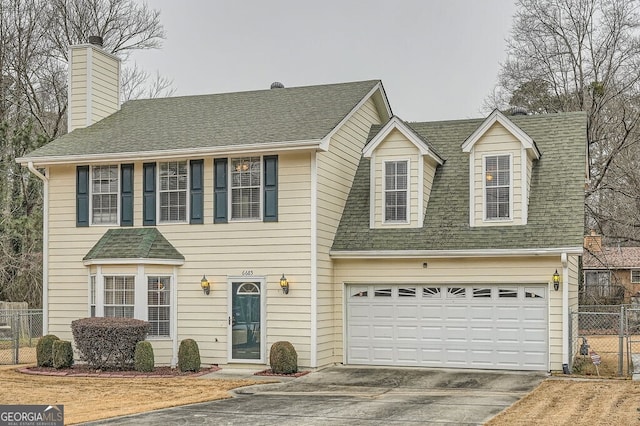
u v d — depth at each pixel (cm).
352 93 2391
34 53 3572
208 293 2128
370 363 2138
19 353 2562
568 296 1992
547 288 1992
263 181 2095
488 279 2034
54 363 2102
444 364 2075
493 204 2070
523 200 2042
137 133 2323
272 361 1986
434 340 2089
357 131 2369
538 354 1992
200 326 2131
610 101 3441
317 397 1655
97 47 2512
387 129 2152
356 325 2159
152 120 2428
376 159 2177
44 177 2289
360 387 1795
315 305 2028
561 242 1948
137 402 1599
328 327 2123
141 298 2098
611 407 1452
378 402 1572
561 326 1966
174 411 1488
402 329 2120
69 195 2273
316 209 2047
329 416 1412
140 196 2212
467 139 2097
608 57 3397
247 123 2248
